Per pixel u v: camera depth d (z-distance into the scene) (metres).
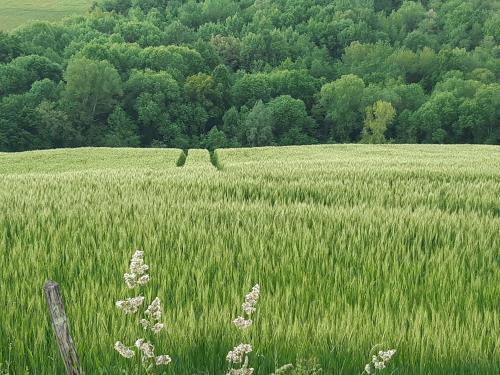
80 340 4.43
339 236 8.09
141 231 8.27
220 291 5.80
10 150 81.75
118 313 5.00
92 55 113.75
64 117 86.62
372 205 12.05
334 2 182.62
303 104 105.38
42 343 4.46
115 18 180.88
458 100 100.44
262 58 150.12
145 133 100.00
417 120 101.12
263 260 6.76
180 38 163.25
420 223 9.15
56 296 3.08
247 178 18.22
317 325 4.75
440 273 6.33
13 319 4.96
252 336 4.55
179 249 7.19
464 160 32.72
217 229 8.57
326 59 151.25
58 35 147.38
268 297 5.42
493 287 5.91
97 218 9.35
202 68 123.06
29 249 7.11
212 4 188.25
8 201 11.99
